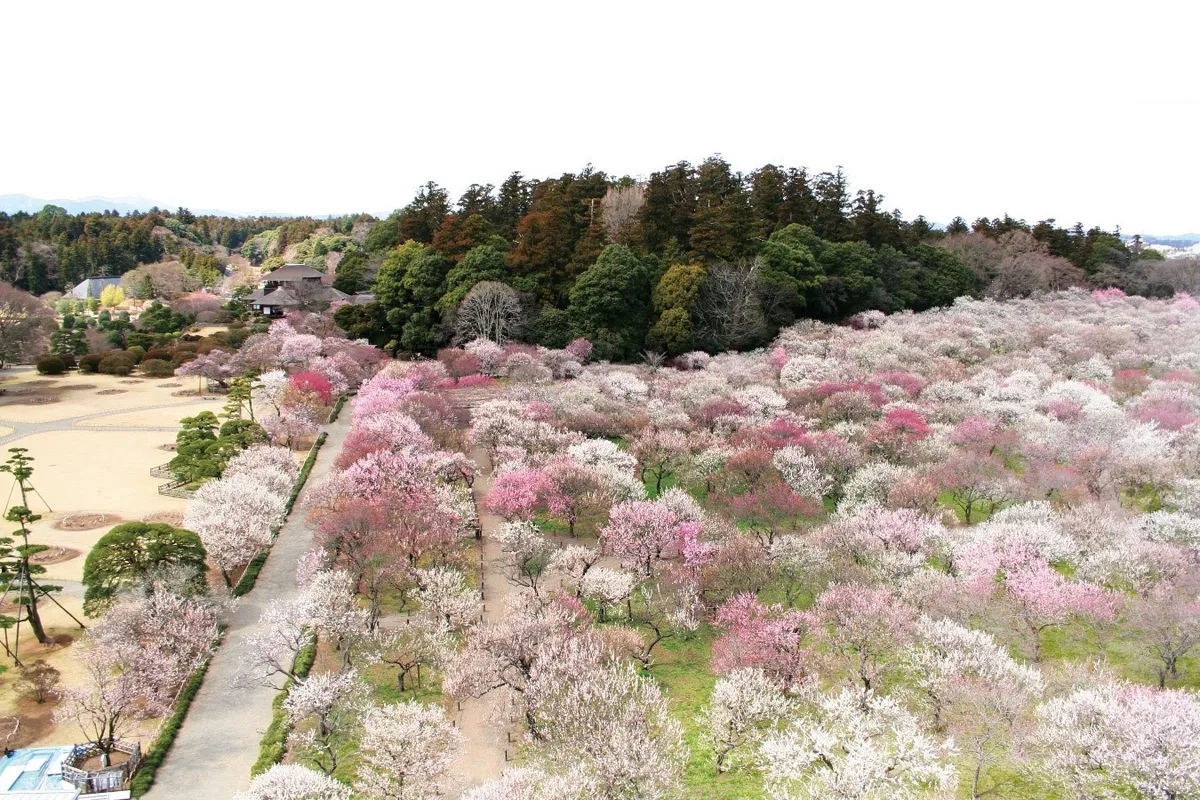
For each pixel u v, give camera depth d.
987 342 82.44
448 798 26.19
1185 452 49.75
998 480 45.81
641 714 26.72
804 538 39.53
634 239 93.50
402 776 25.22
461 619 34.81
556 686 27.95
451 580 36.75
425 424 55.88
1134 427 53.88
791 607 36.34
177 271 155.38
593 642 30.66
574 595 37.78
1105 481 46.19
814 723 27.30
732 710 28.02
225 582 40.91
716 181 100.69
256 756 28.69
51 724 30.72
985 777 26.09
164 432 67.38
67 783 26.97
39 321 94.62
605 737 25.52
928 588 34.41
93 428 68.38
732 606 34.41
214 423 58.69
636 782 24.09
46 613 38.22
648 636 36.34
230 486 43.31
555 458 48.50
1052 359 76.06
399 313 87.25
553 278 89.94
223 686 32.88
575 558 38.78
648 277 87.94
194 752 28.86
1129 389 66.25
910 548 38.38
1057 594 32.44
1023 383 64.88
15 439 64.75
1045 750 25.42
